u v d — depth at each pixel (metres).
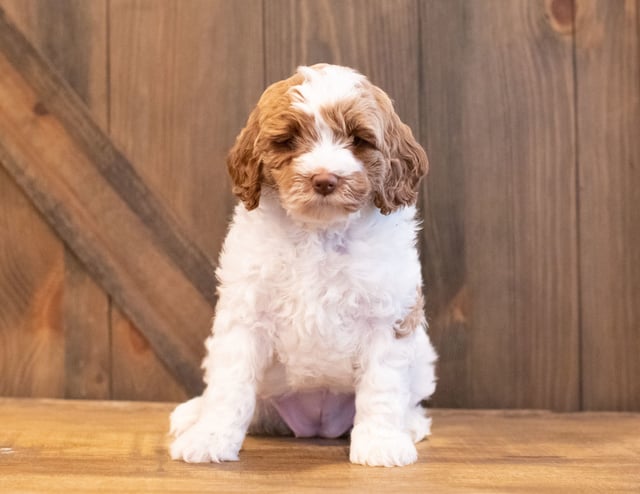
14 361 1.17
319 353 0.94
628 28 1.15
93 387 1.17
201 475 0.87
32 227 1.17
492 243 1.16
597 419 1.11
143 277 1.16
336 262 0.93
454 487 0.84
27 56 1.15
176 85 1.16
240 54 1.16
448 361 1.16
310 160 0.88
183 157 1.16
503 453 0.95
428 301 1.16
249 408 0.94
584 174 1.15
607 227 1.15
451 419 1.11
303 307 0.93
